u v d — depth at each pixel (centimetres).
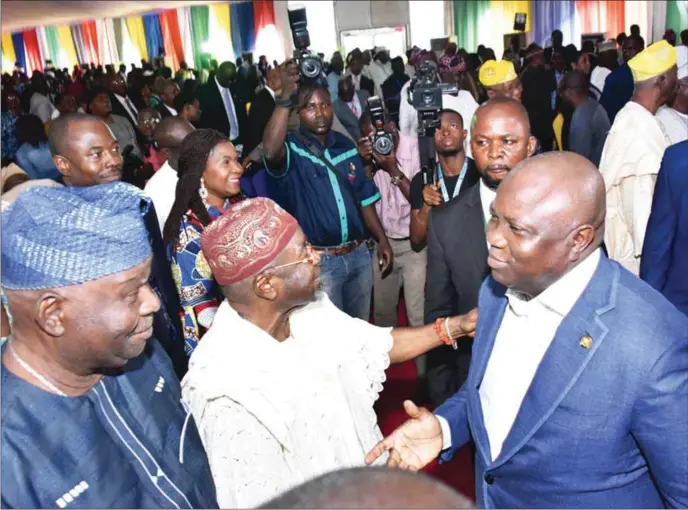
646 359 117
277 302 137
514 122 204
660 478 121
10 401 94
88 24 1639
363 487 55
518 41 1127
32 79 960
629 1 1297
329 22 1462
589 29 1335
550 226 120
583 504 128
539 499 133
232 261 133
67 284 92
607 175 282
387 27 1448
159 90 787
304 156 294
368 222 319
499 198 126
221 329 138
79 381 102
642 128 276
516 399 136
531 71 721
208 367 133
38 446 94
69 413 99
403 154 348
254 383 132
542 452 129
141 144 640
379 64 1057
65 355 97
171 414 116
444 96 418
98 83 755
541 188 121
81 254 92
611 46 786
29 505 92
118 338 98
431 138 268
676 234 213
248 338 136
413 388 348
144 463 108
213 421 129
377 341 162
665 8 1231
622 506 127
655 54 281
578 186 120
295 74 277
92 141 244
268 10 1518
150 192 281
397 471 58
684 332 121
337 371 150
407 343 171
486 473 142
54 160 250
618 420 121
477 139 209
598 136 476
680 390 116
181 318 226
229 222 133
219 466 126
